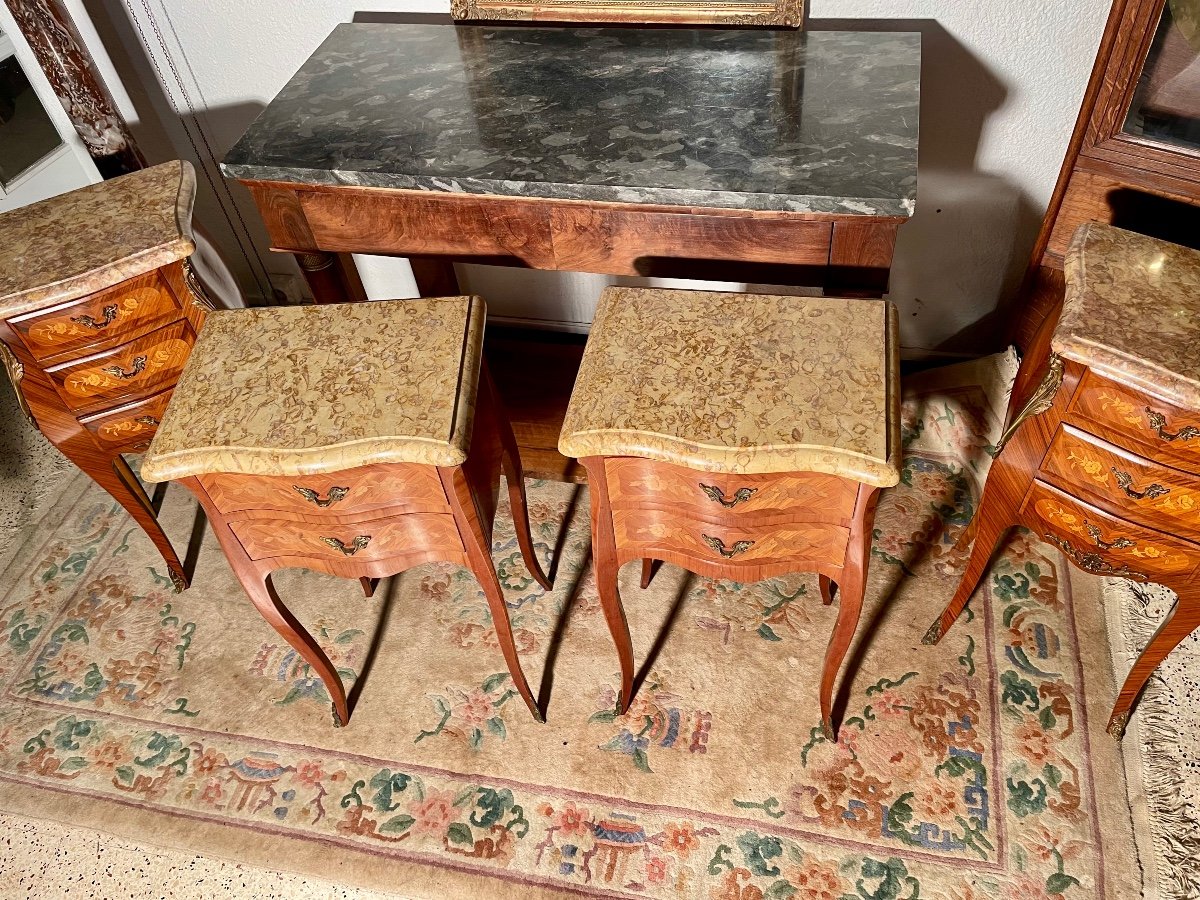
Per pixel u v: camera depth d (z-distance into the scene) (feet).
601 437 3.56
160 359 4.84
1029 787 4.47
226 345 4.17
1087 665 4.89
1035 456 4.00
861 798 4.51
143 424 5.03
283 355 4.09
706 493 3.65
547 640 5.27
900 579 5.36
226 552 4.11
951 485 5.82
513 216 4.42
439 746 4.88
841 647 4.18
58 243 4.50
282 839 4.59
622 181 4.05
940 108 5.20
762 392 3.64
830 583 5.21
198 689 5.24
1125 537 3.94
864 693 4.89
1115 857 4.22
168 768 4.91
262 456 3.66
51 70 5.26
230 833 4.63
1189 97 4.28
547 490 6.07
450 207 4.46
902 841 4.35
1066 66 4.85
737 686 4.98
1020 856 4.26
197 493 3.88
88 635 5.56
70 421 4.81
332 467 3.64
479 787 4.71
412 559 4.24
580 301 6.82
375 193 4.47
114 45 5.93
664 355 3.84
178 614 5.62
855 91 4.48
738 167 4.07
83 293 4.35
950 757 4.61
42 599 5.77
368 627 5.44
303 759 4.89
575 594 5.49
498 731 4.91
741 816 4.50
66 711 5.20
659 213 4.21
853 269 4.26
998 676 4.89
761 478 3.53
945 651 5.02
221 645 5.45
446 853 4.48
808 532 3.78
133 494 5.25
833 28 5.05
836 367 3.72
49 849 4.66
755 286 6.39
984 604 5.20
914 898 4.17
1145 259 3.91
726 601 5.37
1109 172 4.66
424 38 5.32
